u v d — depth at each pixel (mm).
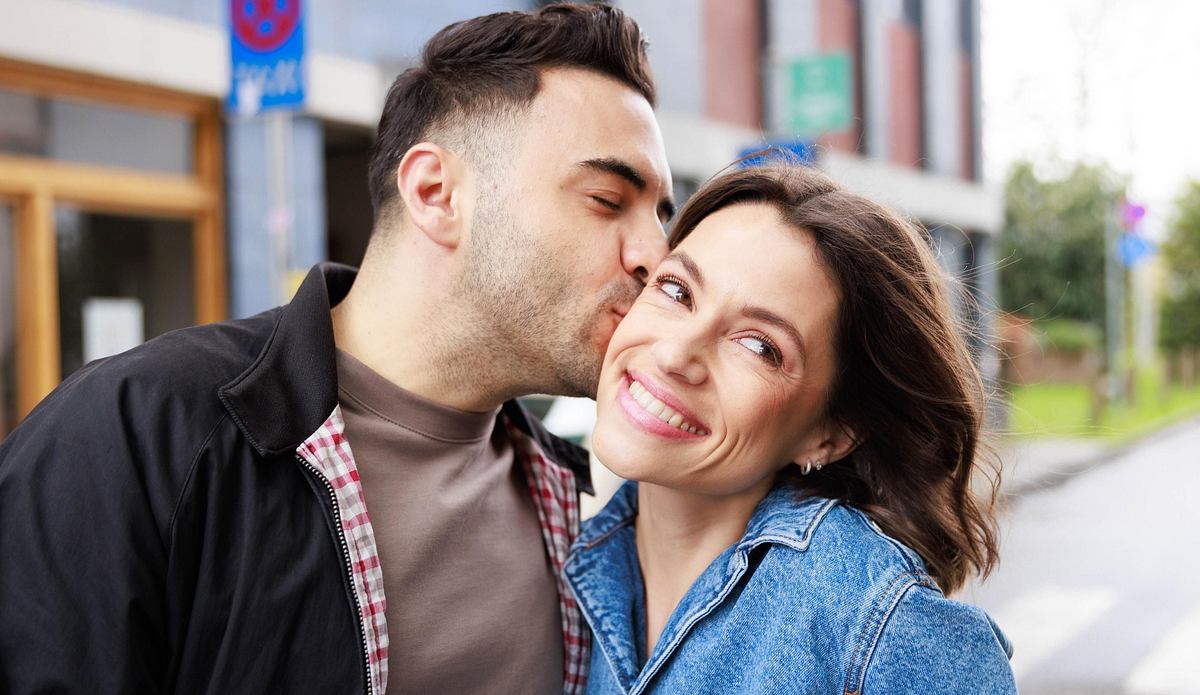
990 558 1711
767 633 1381
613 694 1515
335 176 7941
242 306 6055
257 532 1279
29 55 4992
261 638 1267
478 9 7617
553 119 1518
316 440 1352
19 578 1193
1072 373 22719
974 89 16484
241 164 6051
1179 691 4566
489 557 1579
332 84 6559
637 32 1629
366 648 1330
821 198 1458
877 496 1580
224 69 5906
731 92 11312
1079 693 4559
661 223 1676
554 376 1581
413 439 1526
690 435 1405
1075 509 9297
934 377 1528
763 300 1390
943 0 15523
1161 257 31828
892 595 1333
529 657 1587
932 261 1552
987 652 1354
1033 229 27656
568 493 1778
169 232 5832
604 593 1566
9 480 1228
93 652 1186
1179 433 16422
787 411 1437
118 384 1276
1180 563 7094
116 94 5508
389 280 1564
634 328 1437
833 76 7469
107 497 1215
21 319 5180
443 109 1561
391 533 1464
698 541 1534
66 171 5277
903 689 1307
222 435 1290
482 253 1523
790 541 1407
